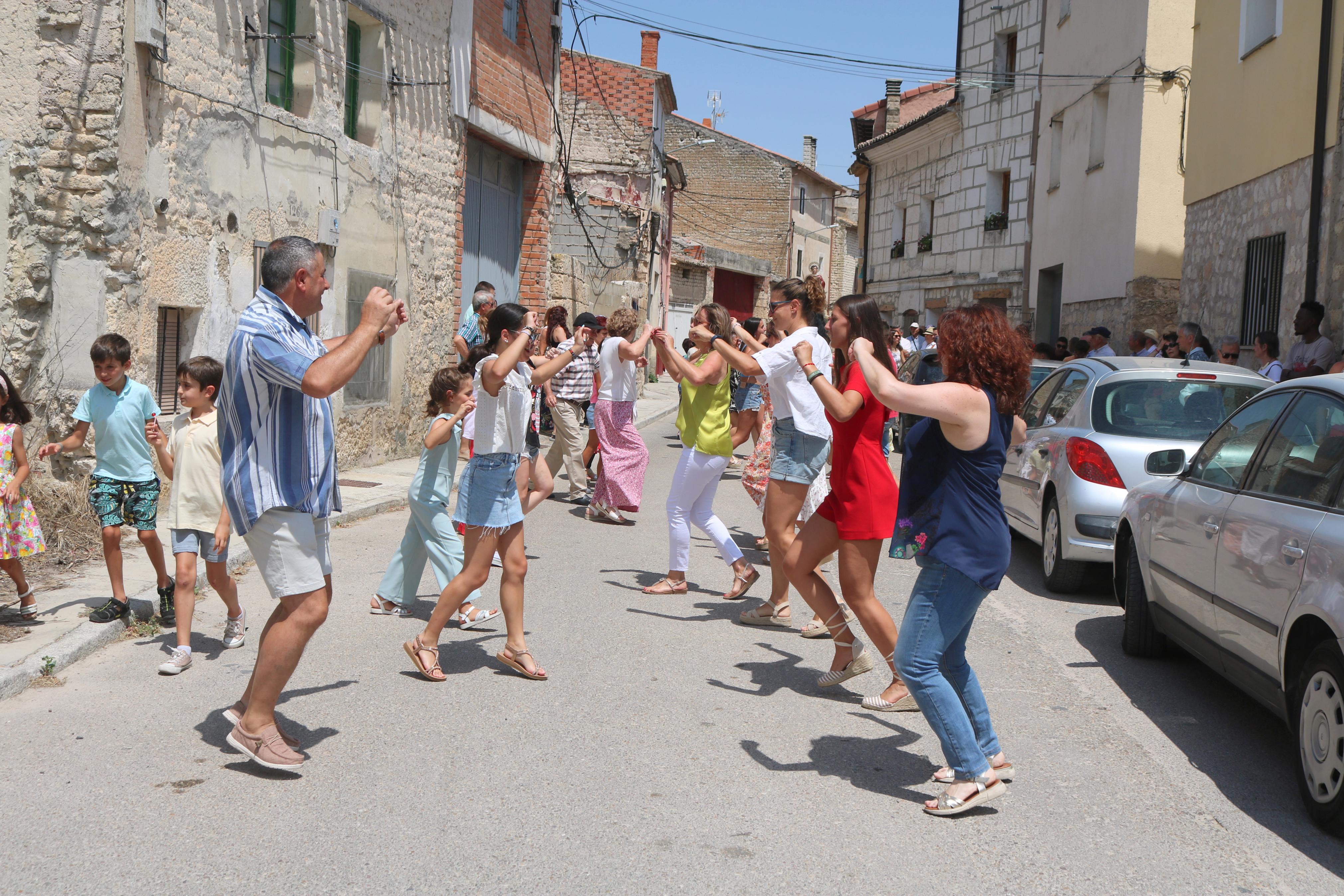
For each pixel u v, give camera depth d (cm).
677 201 5369
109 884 342
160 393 981
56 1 862
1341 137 1102
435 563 674
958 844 388
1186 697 576
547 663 598
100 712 504
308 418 436
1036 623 724
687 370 737
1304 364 1028
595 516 1098
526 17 1773
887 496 517
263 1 1089
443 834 383
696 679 578
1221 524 516
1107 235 1986
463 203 1600
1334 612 400
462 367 680
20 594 620
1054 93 2361
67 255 880
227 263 1042
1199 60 1550
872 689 572
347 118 1316
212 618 680
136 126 902
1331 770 404
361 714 508
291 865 357
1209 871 373
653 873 357
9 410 625
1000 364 407
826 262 6006
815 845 382
